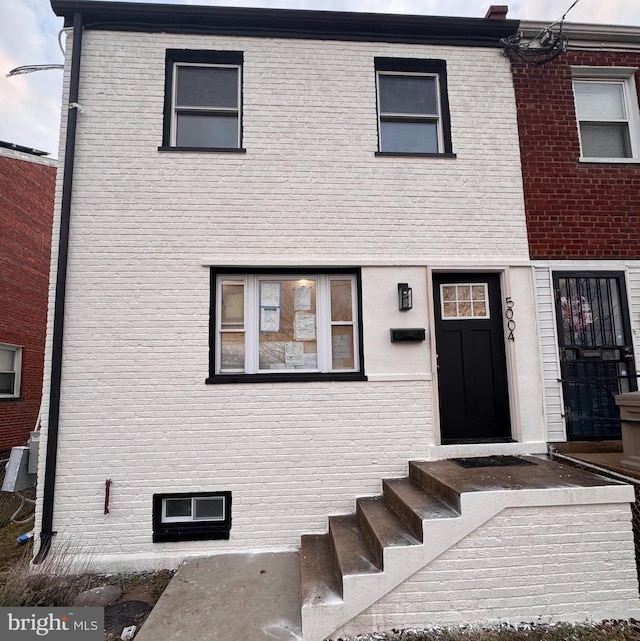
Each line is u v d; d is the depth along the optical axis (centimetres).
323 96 488
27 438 949
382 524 348
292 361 463
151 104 470
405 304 455
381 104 509
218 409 430
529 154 500
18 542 462
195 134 489
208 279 449
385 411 444
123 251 444
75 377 422
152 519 411
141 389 427
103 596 352
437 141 512
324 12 481
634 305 486
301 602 324
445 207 482
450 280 489
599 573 315
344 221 470
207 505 427
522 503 315
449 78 507
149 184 456
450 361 479
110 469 414
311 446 433
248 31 487
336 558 338
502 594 309
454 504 324
